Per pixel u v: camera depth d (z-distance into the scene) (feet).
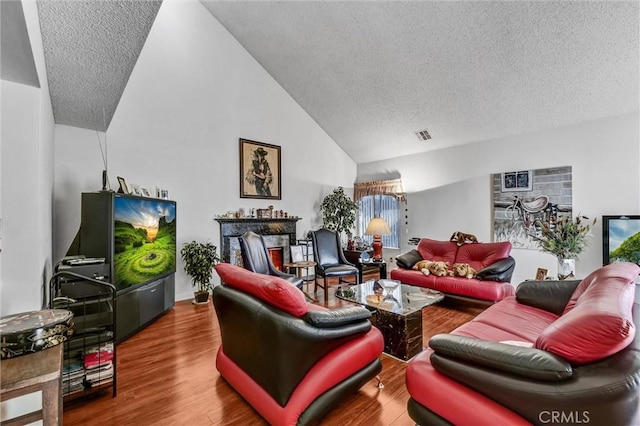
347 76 15.70
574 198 13.16
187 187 14.40
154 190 13.23
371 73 14.88
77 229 11.24
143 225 10.52
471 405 4.20
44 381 3.91
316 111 19.35
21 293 5.63
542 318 7.43
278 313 5.28
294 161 19.13
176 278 13.94
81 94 8.40
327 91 17.35
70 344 6.24
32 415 3.84
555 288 8.02
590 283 6.61
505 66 11.95
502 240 15.35
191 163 14.56
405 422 5.60
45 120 6.78
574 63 10.89
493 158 15.76
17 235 5.61
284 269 17.93
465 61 12.39
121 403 6.23
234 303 6.12
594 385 3.49
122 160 12.35
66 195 11.06
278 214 17.74
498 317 7.43
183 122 14.32
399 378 7.23
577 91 11.85
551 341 3.98
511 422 3.86
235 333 6.31
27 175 5.70
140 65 12.96
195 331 10.24
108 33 5.63
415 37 12.30
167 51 13.84
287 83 18.04
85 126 11.23
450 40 11.85
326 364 5.42
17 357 3.75
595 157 12.63
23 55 4.71
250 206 16.92
